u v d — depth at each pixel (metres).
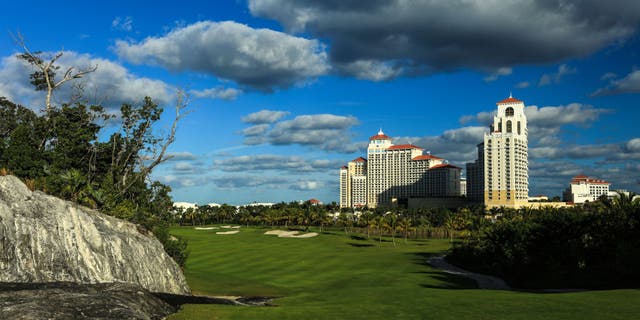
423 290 53.69
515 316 30.53
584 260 70.69
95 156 77.75
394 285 66.62
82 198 59.56
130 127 81.75
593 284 65.75
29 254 36.03
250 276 77.44
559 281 69.50
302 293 61.00
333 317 30.17
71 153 74.44
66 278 37.34
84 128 78.19
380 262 95.31
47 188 54.84
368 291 54.22
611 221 70.94
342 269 85.50
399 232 187.25
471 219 134.75
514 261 80.75
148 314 27.81
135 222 64.38
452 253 104.12
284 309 32.44
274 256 103.25
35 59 73.69
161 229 66.75
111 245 45.00
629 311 31.38
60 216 40.84
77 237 41.03
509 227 89.06
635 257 61.06
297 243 139.00
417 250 123.94
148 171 80.94
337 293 53.66
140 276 46.41
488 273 85.19
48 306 24.02
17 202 38.59
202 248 119.75
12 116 79.12
